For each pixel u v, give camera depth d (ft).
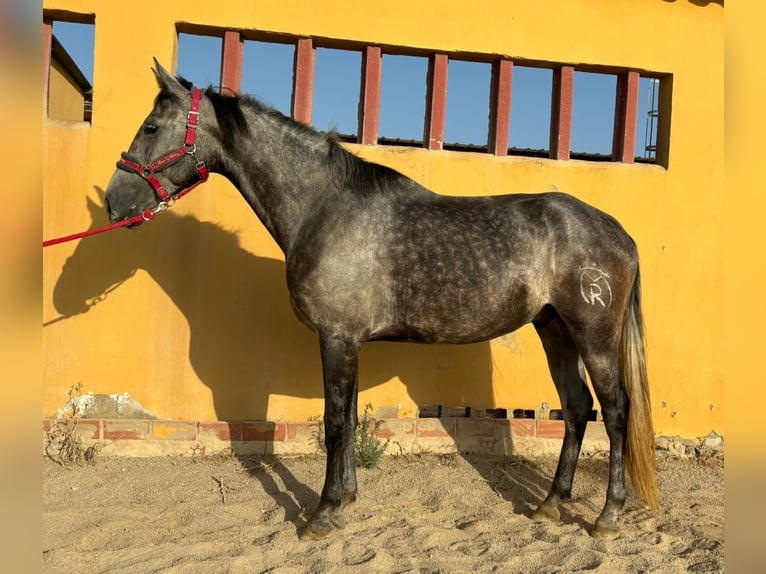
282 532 11.15
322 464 14.48
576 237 11.19
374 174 11.51
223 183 15.01
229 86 14.88
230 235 15.03
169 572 9.66
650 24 15.98
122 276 14.75
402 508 12.53
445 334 11.29
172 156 11.22
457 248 11.05
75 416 14.61
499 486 13.80
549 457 15.62
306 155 11.45
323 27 15.03
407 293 11.02
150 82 14.70
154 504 12.36
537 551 10.58
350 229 10.98
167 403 14.88
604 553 10.53
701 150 16.19
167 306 14.87
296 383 15.26
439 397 15.60
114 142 14.65
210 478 13.61
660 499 13.03
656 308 15.99
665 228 16.05
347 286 10.85
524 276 11.14
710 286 16.19
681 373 16.07
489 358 15.75
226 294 15.02
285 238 11.50
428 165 15.42
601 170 15.88
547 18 15.69
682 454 15.93
